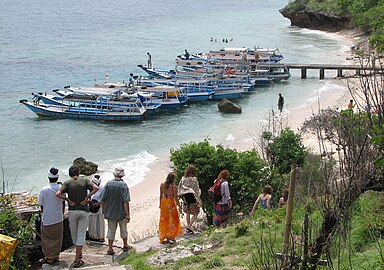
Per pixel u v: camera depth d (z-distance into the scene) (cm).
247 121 4416
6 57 7162
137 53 7619
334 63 6888
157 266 1192
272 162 2288
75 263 1244
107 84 5203
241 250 1166
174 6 14725
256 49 7031
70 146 3791
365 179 805
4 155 3556
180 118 4581
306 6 10306
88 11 13288
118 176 1316
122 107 4500
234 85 5316
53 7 14238
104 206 1315
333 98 5119
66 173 3241
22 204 1374
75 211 1241
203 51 7831
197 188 1505
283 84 5909
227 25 10881
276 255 774
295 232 1151
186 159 1920
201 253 1232
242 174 1892
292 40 8812
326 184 812
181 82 5278
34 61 6931
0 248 996
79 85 5712
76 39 8881
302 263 741
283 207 1412
